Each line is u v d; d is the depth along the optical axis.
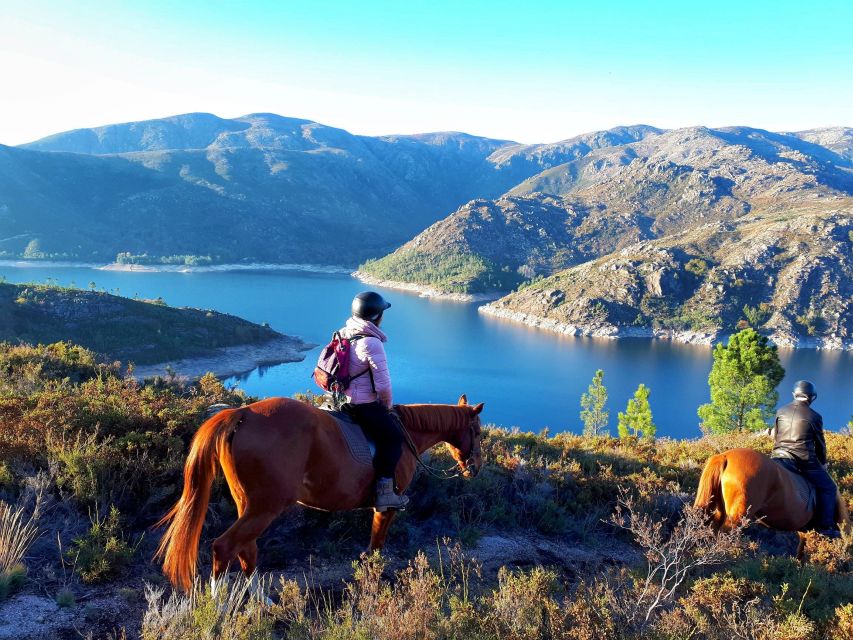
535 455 10.43
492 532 7.67
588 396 100.50
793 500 7.62
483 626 4.54
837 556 7.56
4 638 4.08
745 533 9.05
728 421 40.53
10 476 5.96
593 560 7.40
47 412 7.06
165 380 12.72
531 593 5.11
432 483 7.80
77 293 157.25
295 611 4.57
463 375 189.00
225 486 6.43
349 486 5.13
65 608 4.55
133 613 4.65
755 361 39.28
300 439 4.70
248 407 4.79
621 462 10.61
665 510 8.97
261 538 6.24
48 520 5.66
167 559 4.38
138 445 6.60
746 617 5.37
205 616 4.07
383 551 6.50
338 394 5.38
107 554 5.09
